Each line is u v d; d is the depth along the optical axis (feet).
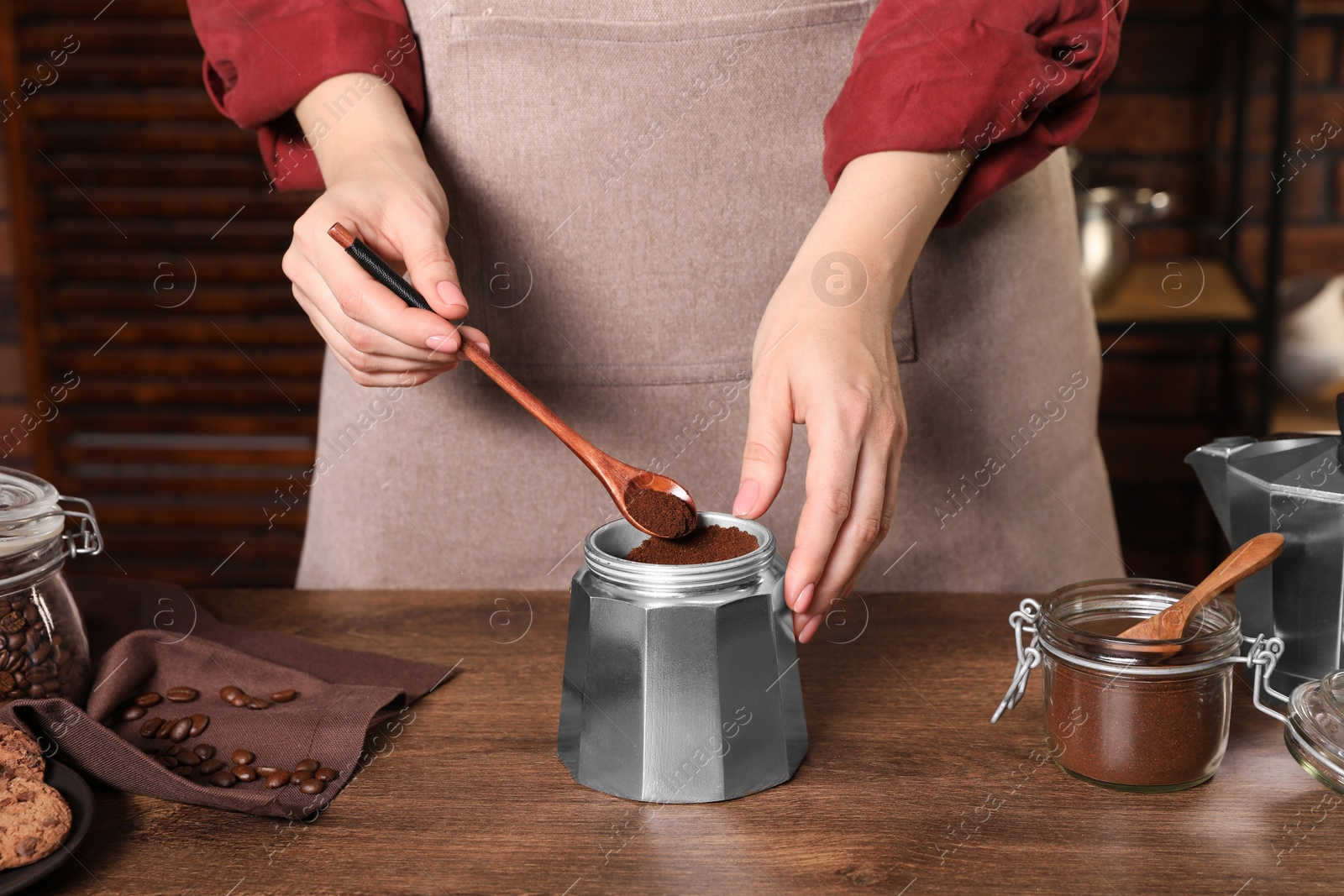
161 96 6.88
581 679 2.23
